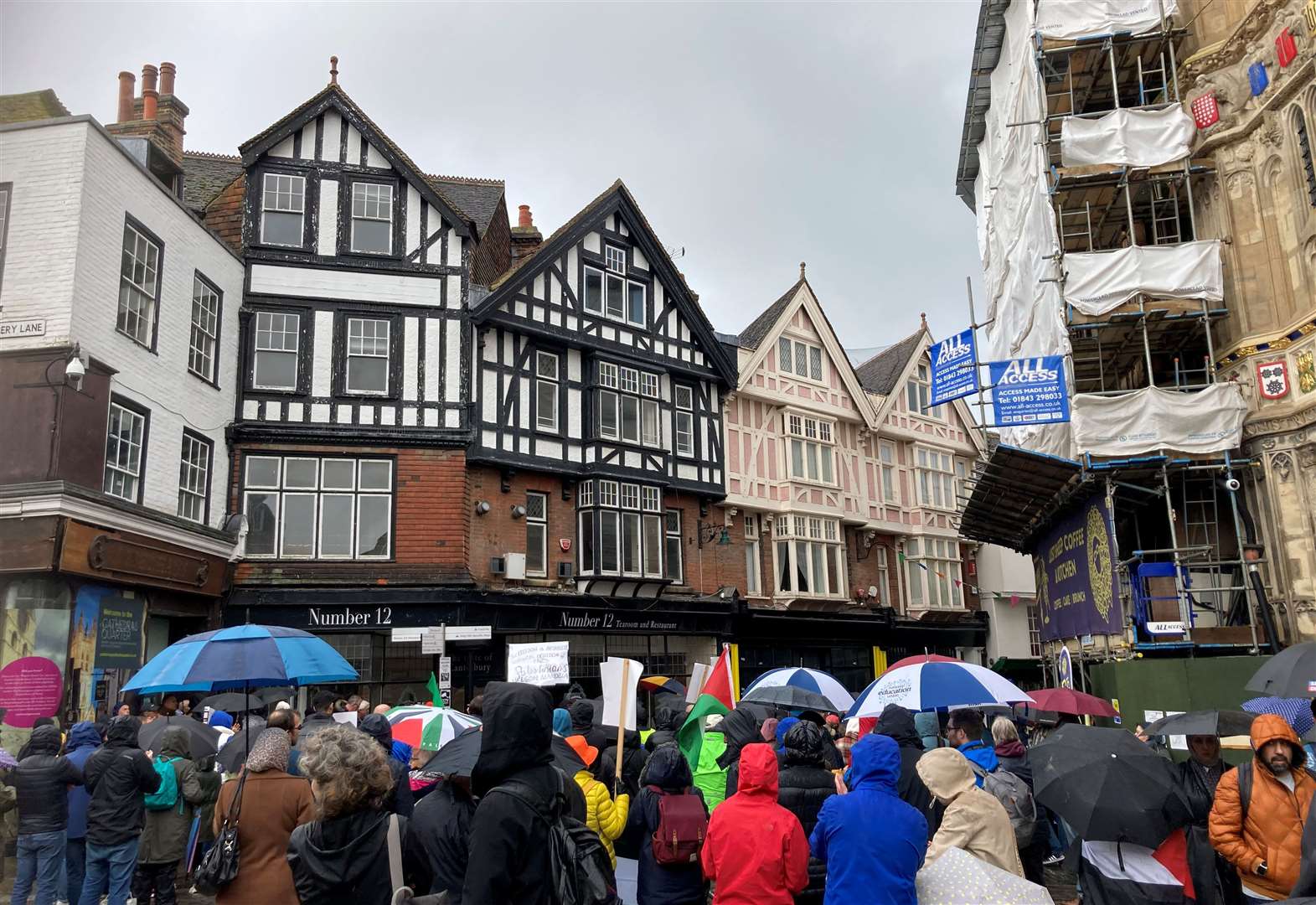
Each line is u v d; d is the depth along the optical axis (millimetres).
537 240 24000
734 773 6828
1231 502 15477
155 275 14727
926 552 30438
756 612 23578
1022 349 21156
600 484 20438
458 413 18281
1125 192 16984
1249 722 6371
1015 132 20016
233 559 16594
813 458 27047
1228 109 16141
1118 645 16391
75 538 11984
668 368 22625
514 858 3129
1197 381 18688
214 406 16594
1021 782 6641
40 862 7344
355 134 18672
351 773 3523
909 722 6020
